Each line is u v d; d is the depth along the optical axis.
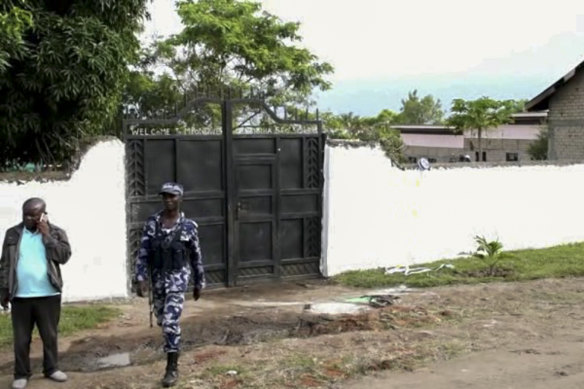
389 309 9.58
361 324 8.90
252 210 11.28
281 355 7.48
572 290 10.66
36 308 6.66
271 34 27.25
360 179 12.00
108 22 11.12
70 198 9.77
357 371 7.00
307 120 11.56
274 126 11.42
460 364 7.23
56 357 6.81
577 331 8.49
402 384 6.63
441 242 12.94
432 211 12.81
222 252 11.12
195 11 25.61
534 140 30.05
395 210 12.38
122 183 10.12
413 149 39.34
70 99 10.73
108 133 12.02
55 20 10.34
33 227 6.66
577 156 22.08
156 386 6.61
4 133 10.71
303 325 9.00
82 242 9.88
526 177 13.90
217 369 7.00
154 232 6.80
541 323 8.88
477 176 13.30
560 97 22.55
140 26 12.88
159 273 6.79
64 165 10.23
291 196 11.56
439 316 9.26
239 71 26.75
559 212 14.37
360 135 19.27
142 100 23.02
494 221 13.54
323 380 6.76
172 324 6.65
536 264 12.54
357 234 12.02
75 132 11.30
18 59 9.91
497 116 29.14
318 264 11.82
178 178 10.68
